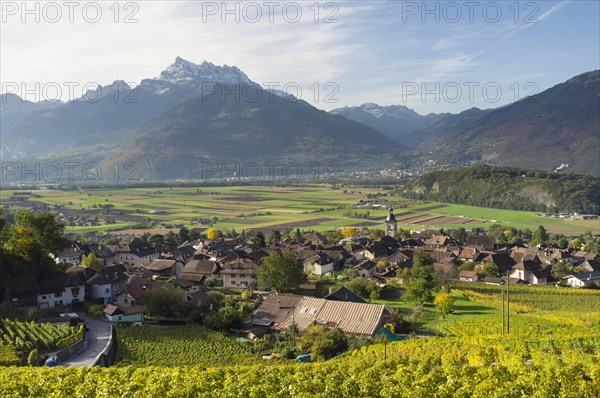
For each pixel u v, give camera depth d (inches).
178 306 5251.0
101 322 5049.2
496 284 7549.2
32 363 3791.8
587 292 6875.0
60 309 5359.3
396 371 2864.2
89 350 4220.0
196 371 3024.1
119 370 3029.0
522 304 6151.6
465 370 2736.2
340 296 5497.1
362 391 2596.0
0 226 6904.5
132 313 5118.1
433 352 3649.1
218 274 7106.3
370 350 3969.0
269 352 4370.1
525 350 3690.9
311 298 5324.8
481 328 4729.3
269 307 5388.8
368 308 4936.0
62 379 2849.4
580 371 2679.6
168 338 4616.1
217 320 5002.5
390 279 7111.2
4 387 2682.1
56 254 6806.1
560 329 4554.6
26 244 5816.9
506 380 2662.4
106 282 5900.6
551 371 2719.0
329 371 2947.8
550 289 7086.6
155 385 2650.1
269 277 6387.8
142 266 7549.2
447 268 7829.7
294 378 2783.0
